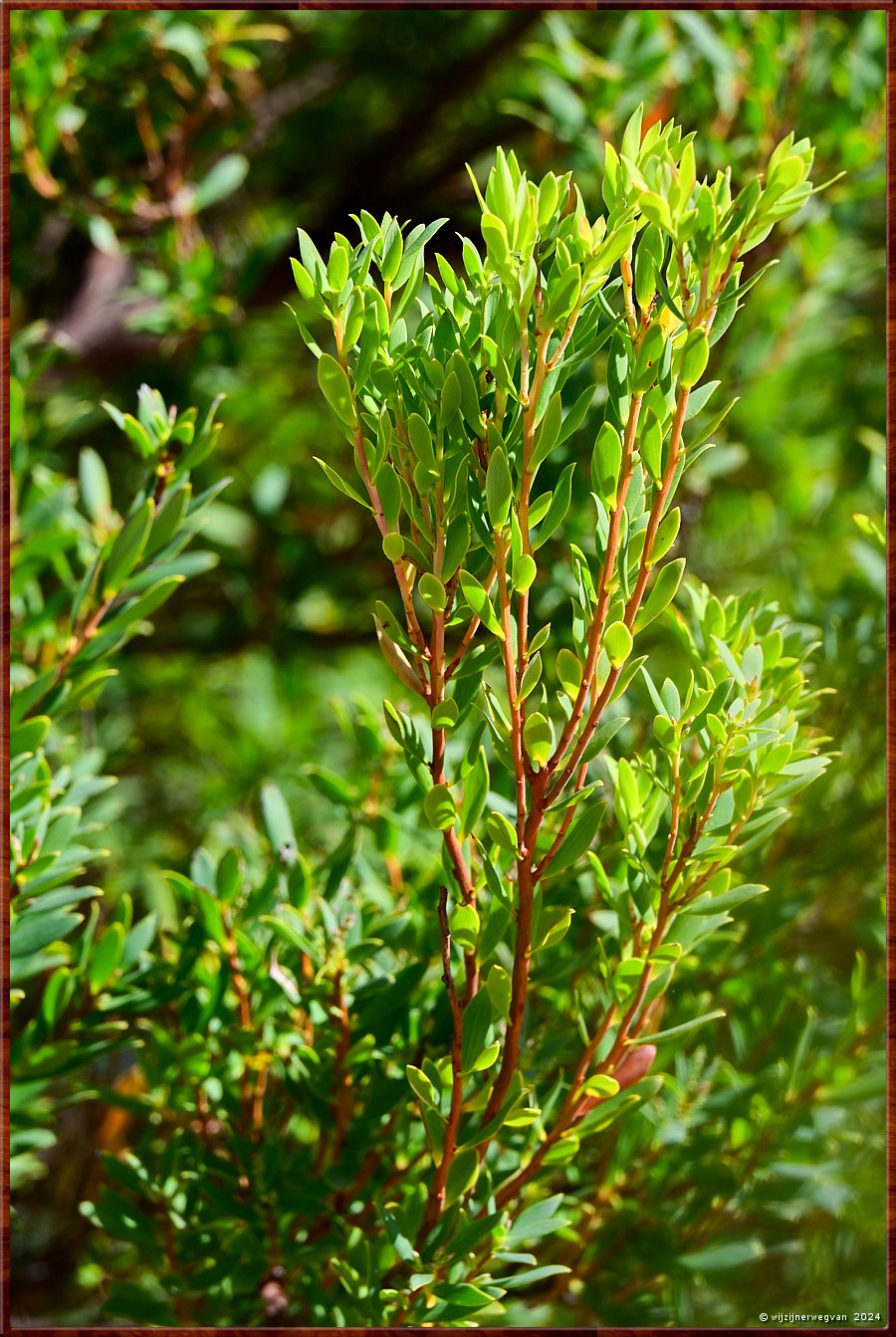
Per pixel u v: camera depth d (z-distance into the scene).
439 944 1.19
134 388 2.24
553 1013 1.21
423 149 2.62
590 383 1.03
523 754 1.00
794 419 2.33
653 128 0.98
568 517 1.38
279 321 2.41
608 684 0.97
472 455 0.99
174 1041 1.21
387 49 2.64
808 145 0.94
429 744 1.06
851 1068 1.23
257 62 1.83
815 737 1.17
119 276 2.28
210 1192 1.15
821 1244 1.29
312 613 2.57
